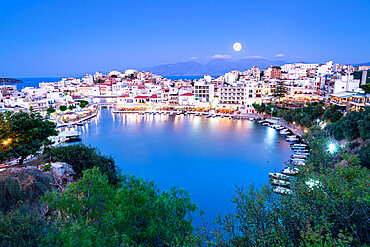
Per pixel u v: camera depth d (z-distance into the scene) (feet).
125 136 302.04
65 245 37.81
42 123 131.54
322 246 32.96
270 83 513.45
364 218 40.19
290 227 42.14
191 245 42.01
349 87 338.95
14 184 56.85
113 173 110.32
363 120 173.17
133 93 596.29
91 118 439.63
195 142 269.03
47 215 51.75
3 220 38.40
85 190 53.01
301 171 51.85
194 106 492.13
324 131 223.51
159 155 224.94
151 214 52.29
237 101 462.19
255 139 273.33
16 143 115.55
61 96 507.30
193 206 58.23
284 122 346.33
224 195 145.48
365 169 49.88
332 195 43.24
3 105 381.60
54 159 108.58
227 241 41.88
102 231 46.11
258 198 43.83
